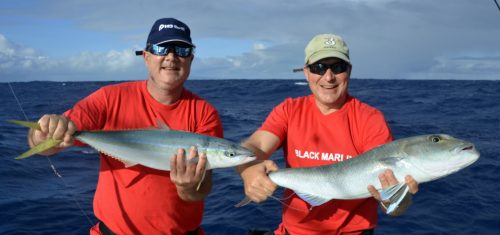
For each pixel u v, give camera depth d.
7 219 2.12
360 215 1.38
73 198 2.46
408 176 1.23
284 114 1.46
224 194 2.57
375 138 1.35
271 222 2.14
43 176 2.89
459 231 2.03
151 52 1.35
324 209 1.39
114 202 1.37
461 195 2.52
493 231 2.04
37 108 8.15
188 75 1.40
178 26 1.35
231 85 16.59
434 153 1.22
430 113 7.16
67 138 1.21
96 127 1.38
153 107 1.41
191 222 1.46
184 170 1.28
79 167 3.13
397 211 1.31
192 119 1.43
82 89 15.55
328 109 1.42
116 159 1.39
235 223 2.13
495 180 2.82
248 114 7.07
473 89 14.41
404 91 13.21
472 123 5.87
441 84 19.61
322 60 1.34
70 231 2.02
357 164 1.29
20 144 4.07
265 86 14.88
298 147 1.43
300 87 13.30
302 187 1.33
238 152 1.35
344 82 1.36
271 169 1.36
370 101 9.52
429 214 2.23
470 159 1.21
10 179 2.76
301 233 1.43
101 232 1.40
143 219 1.36
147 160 1.34
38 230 2.01
